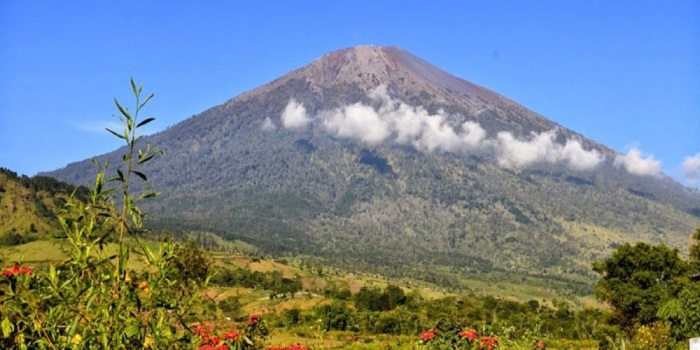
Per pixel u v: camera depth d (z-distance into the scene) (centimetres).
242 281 12975
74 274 446
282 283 14312
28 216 12712
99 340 446
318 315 8150
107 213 457
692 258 4553
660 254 4359
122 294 444
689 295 3036
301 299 11544
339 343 5953
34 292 446
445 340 1442
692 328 2983
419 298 12588
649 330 3102
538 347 2409
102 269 445
